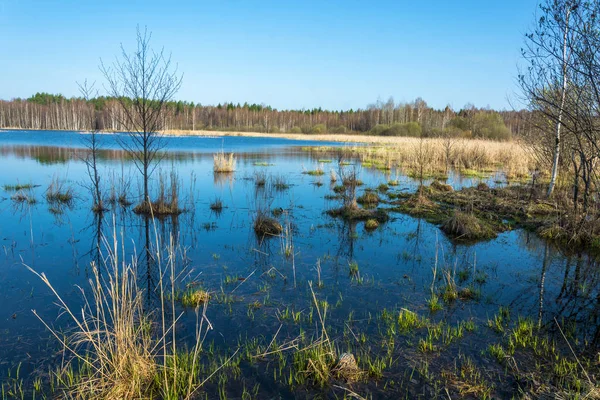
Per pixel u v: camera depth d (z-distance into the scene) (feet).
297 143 159.63
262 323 15.98
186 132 221.87
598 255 25.17
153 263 23.00
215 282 20.21
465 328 15.67
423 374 12.67
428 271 22.13
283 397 11.64
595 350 13.92
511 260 24.18
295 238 28.58
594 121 21.49
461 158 74.54
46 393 11.66
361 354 13.83
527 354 13.75
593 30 18.86
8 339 14.49
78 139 136.56
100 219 33.40
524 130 49.67
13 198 40.11
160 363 13.06
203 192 47.16
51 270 21.45
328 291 19.26
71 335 14.85
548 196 38.42
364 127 272.72
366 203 41.22
